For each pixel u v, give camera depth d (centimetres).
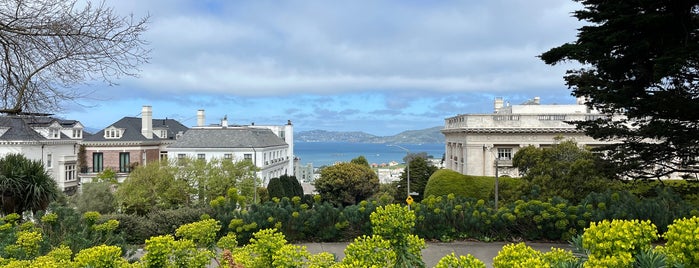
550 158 2238
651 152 1419
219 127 5578
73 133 4631
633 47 1257
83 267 402
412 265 464
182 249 453
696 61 1139
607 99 1321
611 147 1488
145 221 1023
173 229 1016
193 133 5478
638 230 308
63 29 811
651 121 1348
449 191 2619
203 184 3341
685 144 1302
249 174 3662
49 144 4175
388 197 1051
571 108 5553
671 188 1335
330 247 956
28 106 902
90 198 2661
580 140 4316
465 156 4572
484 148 4488
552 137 4388
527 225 1005
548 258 356
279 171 6100
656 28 1241
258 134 5628
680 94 1255
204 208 1057
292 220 1005
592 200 1091
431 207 1038
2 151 3781
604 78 1373
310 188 7756
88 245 673
